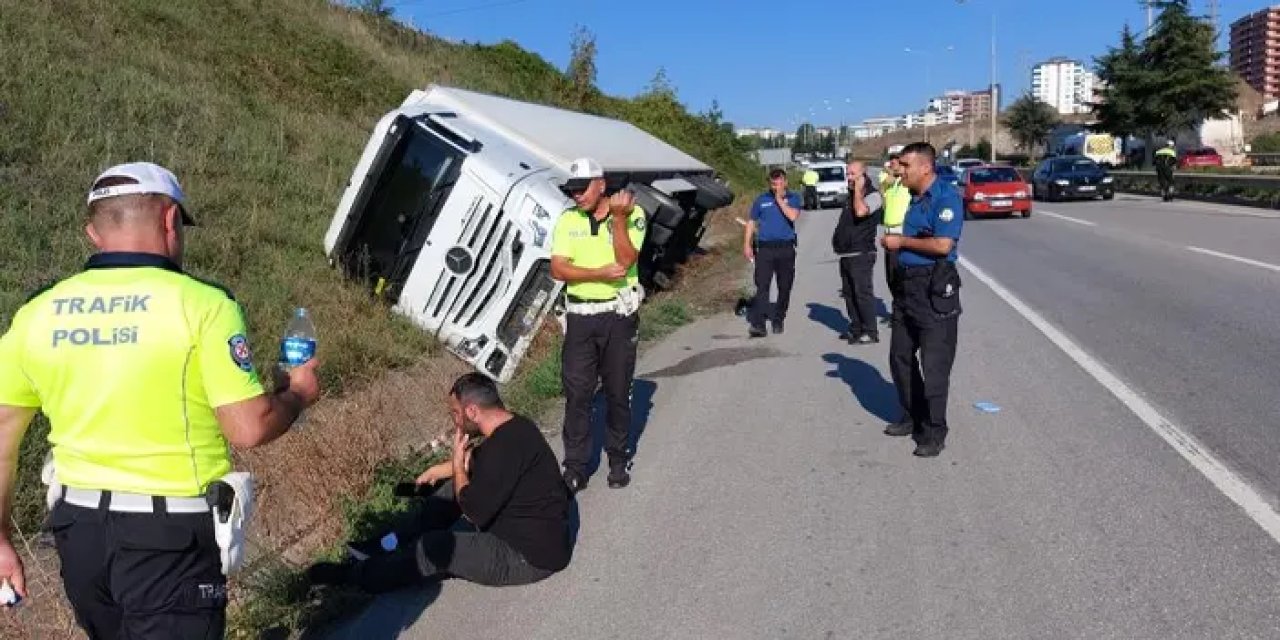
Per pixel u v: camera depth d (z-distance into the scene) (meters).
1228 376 7.70
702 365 9.48
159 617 2.75
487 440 4.74
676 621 4.26
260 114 14.70
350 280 9.38
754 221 10.84
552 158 9.88
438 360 8.84
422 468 6.34
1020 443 6.38
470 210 8.80
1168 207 27.31
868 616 4.19
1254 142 67.94
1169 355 8.56
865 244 10.03
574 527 5.40
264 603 4.55
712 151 41.66
